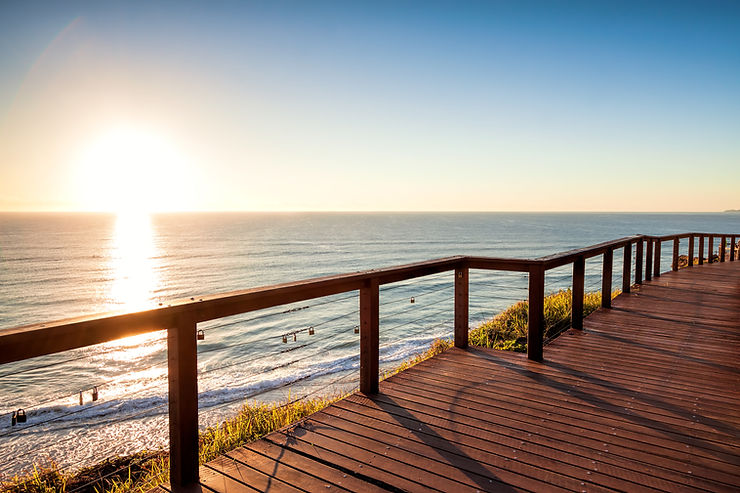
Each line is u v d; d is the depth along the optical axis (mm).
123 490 3973
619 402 3520
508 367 4352
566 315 7500
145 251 81062
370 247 90938
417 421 3156
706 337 5516
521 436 2936
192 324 2373
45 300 37750
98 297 38875
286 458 2664
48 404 12594
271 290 2746
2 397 14469
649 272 10352
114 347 21094
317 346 18828
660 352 4895
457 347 5004
